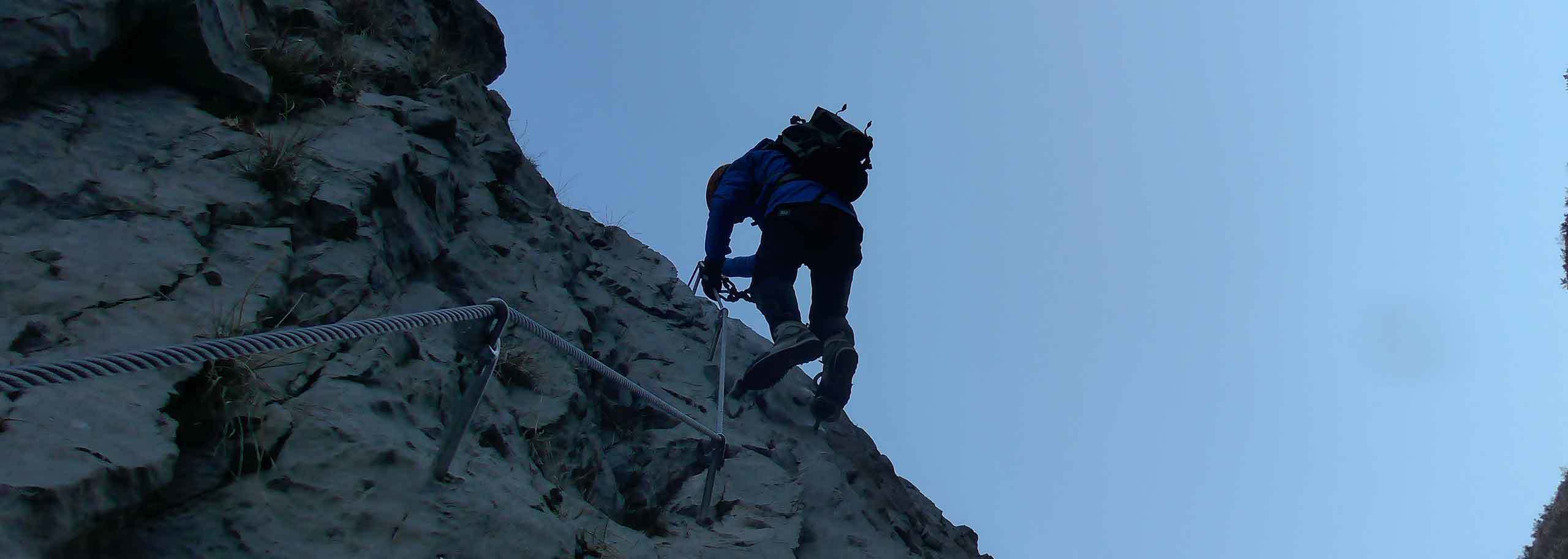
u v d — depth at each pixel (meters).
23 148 3.04
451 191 4.74
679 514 3.99
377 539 2.37
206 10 3.84
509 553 2.62
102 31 3.52
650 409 4.54
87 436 1.98
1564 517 16.44
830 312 4.09
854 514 4.76
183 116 3.69
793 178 4.04
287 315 2.84
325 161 3.84
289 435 2.49
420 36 6.39
